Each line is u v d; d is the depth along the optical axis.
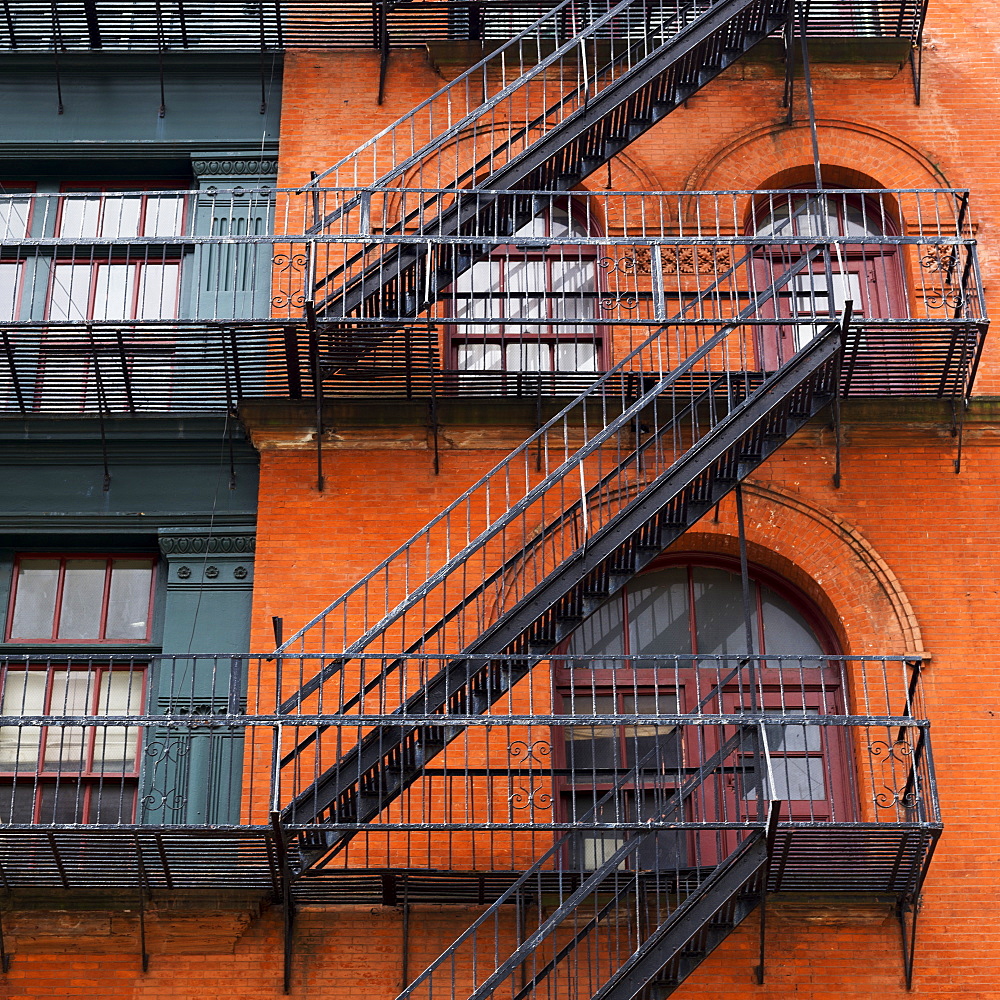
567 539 19.81
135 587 20.38
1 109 22.91
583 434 20.42
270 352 19.75
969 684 19.17
